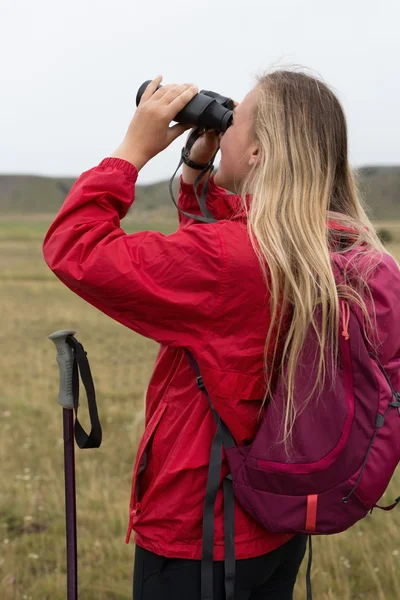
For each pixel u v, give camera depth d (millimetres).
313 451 1420
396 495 4051
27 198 142750
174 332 1483
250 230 1452
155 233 1470
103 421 6004
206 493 1464
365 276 1465
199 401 1527
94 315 15250
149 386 1706
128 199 1523
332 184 1601
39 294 20688
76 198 1461
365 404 1410
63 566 3361
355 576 3191
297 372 1432
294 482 1429
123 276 1399
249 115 1609
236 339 1473
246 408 1490
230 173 1662
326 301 1416
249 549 1518
